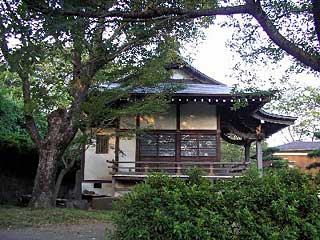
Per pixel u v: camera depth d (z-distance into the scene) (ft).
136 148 52.26
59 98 40.24
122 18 19.06
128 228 13.16
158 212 12.82
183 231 12.48
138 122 52.24
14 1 16.80
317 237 13.56
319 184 15.38
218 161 51.83
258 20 20.98
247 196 14.06
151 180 14.83
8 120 52.75
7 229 26.71
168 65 56.13
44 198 38.11
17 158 47.83
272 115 51.49
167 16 20.15
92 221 31.94
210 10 20.21
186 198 13.56
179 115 53.16
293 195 14.21
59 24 16.10
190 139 52.60
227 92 49.65
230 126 54.95
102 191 54.19
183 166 51.06
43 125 54.90
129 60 39.40
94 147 55.16
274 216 13.79
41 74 36.70
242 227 13.26
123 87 42.14
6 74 40.09
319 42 19.94
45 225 29.04
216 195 14.01
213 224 12.95
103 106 39.86
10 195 46.73
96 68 36.91
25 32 16.60
